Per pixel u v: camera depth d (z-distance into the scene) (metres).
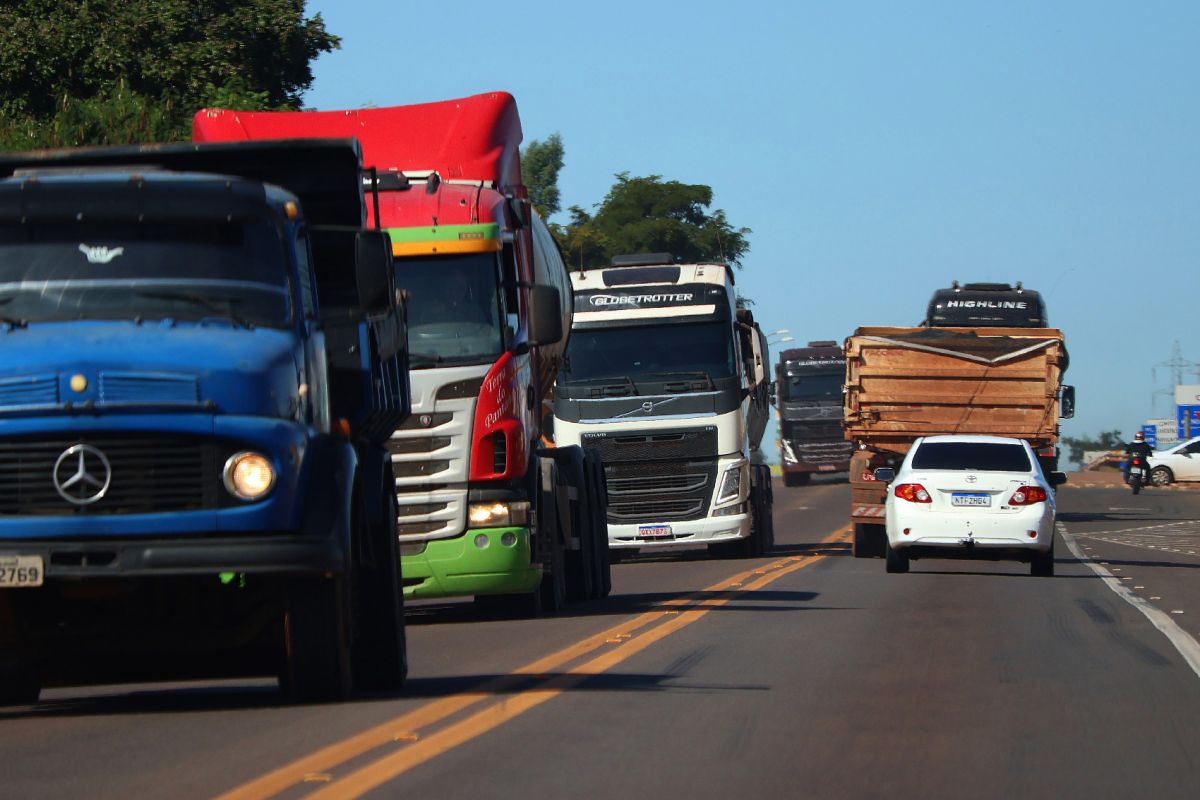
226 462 33.53
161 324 34.81
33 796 25.88
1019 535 80.62
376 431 43.41
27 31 145.62
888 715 34.50
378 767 27.75
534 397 66.25
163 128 127.00
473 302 60.25
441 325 59.97
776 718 33.88
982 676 41.19
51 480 33.16
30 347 33.75
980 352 106.12
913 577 82.12
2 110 141.75
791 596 69.12
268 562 33.50
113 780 27.16
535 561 60.88
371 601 38.84
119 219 36.06
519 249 65.50
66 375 33.22
